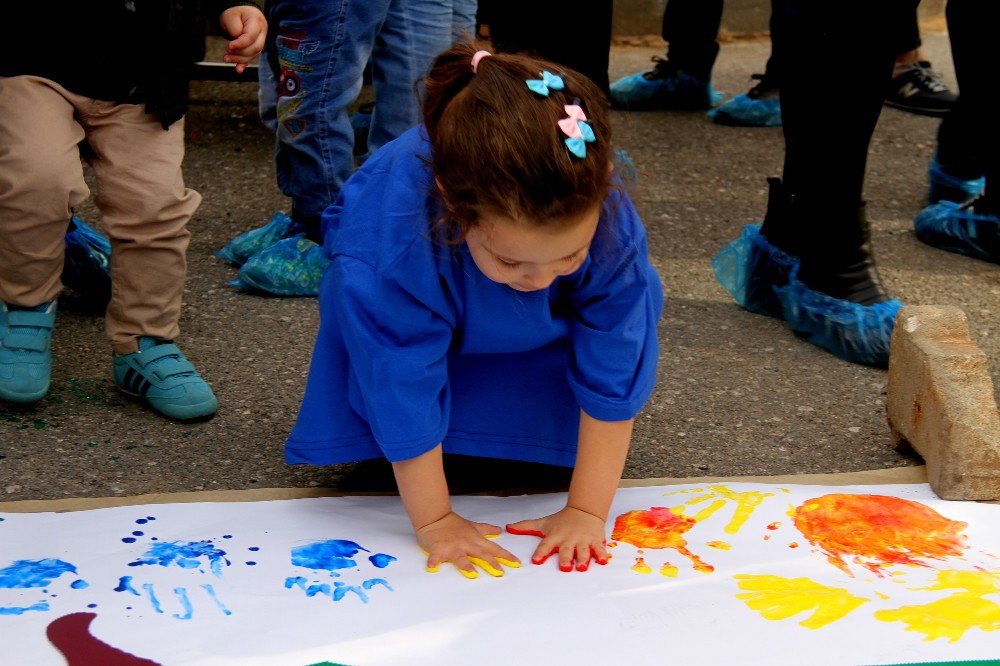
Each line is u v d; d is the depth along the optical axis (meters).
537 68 1.27
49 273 1.86
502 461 1.82
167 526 1.53
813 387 2.15
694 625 1.33
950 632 1.32
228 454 1.83
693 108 4.06
